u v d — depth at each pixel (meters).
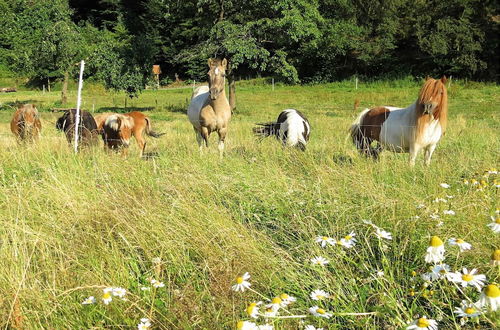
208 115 9.27
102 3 64.31
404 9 45.59
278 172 5.96
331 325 2.66
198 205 4.35
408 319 2.54
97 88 44.50
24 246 3.45
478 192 4.41
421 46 40.66
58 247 3.65
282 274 3.18
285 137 9.08
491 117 21.72
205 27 29.42
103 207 4.36
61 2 33.19
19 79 50.16
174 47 57.97
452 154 7.98
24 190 5.05
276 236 4.06
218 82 9.03
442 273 2.45
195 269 3.32
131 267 3.46
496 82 37.66
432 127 7.23
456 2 41.25
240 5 27.09
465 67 39.06
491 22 40.97
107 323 2.77
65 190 4.96
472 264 3.05
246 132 12.94
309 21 26.48
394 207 3.90
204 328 2.62
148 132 10.54
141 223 3.92
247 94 40.53
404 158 7.68
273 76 49.47
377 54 45.16
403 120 7.56
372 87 41.34
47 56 32.72
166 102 35.16
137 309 2.81
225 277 3.08
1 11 54.62
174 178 5.53
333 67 47.25
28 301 2.86
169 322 2.65
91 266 3.38
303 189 5.12
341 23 45.12
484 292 2.13
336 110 27.22
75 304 2.87
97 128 9.66
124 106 32.34
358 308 2.79
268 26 26.22
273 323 2.47
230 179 5.52
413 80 42.06
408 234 3.48
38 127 10.27
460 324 2.46
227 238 3.58
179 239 3.65
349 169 5.96
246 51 25.48
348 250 3.57
